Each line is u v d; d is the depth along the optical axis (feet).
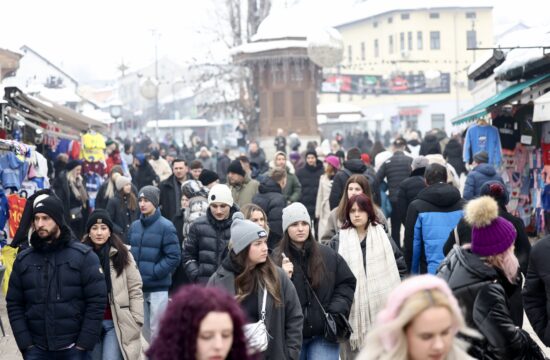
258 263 47.67
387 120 649.61
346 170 99.55
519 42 123.03
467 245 43.09
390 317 26.86
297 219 53.88
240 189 98.48
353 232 59.93
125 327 58.49
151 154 173.06
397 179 114.11
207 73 343.87
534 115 102.06
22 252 53.16
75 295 52.60
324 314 53.57
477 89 190.39
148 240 70.13
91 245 58.85
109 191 107.96
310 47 220.43
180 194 99.96
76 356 52.60
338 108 437.17
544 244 47.65
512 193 134.92
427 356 26.55
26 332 52.08
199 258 65.51
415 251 69.77
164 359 25.80
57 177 124.88
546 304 48.01
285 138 236.02
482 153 99.55
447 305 26.55
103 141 154.51
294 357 47.78
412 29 646.74
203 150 205.67
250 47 248.52
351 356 59.52
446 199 68.69
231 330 26.18
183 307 26.03
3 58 184.55
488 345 40.83
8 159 97.60
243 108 316.40
